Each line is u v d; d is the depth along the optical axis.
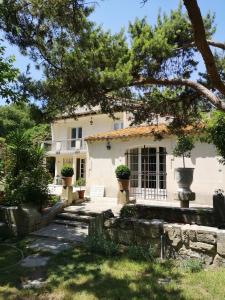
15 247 8.43
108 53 6.79
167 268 6.22
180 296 4.88
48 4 6.70
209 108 9.43
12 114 34.31
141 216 9.99
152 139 14.87
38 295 5.10
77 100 7.47
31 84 7.45
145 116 8.77
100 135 17.08
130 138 15.59
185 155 12.03
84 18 6.87
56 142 27.03
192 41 8.01
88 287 5.36
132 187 15.82
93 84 6.61
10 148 11.91
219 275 5.73
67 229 10.27
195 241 6.50
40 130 27.27
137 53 6.96
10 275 6.07
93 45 6.93
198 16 5.41
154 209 9.93
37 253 7.71
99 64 6.78
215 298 4.79
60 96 7.46
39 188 11.27
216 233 6.23
